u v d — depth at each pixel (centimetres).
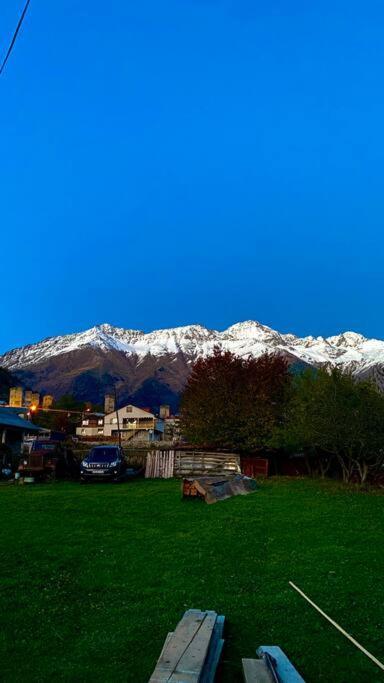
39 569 1133
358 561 1169
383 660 693
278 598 927
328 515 1738
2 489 2497
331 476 3250
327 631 784
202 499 2089
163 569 1127
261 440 3222
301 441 2973
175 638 674
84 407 11344
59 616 870
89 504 1988
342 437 2686
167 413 9644
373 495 2289
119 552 1271
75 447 3828
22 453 3459
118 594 975
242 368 3609
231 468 3003
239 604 902
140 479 2995
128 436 8275
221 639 730
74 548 1308
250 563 1168
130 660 701
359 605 891
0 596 963
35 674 671
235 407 3288
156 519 1702
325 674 656
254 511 1817
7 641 773
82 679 655
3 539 1405
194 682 553
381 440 2620
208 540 1391
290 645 735
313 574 1073
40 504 1991
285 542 1362
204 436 3325
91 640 771
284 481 2873
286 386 3450
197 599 933
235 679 642
